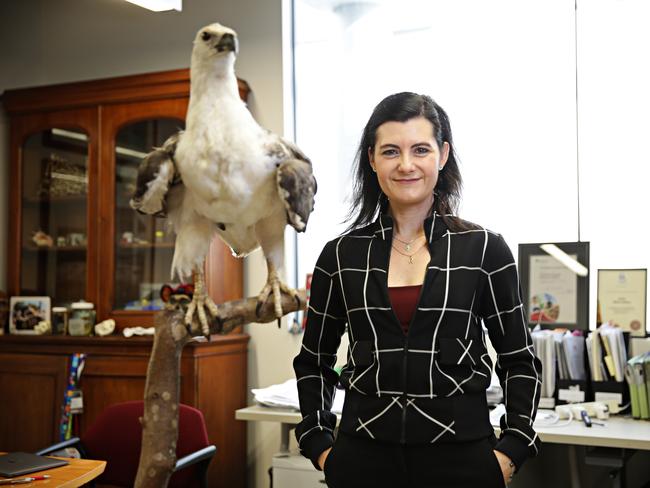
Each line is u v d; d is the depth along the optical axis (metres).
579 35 3.22
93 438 2.57
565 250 2.94
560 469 3.01
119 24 3.88
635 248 3.10
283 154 1.42
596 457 2.30
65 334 3.50
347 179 3.59
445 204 1.50
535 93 3.29
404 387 1.32
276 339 3.53
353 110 3.61
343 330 1.59
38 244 3.70
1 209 3.99
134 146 3.49
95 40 3.93
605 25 3.18
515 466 1.38
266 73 3.59
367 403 1.36
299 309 1.55
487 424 1.36
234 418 3.42
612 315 2.87
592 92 3.19
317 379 1.59
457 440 1.30
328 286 1.51
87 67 3.94
